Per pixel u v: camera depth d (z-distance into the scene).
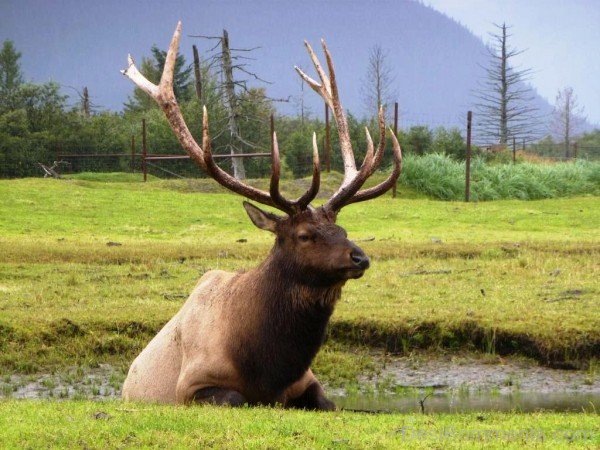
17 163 92.75
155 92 18.33
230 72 90.75
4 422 13.47
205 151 17.14
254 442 12.19
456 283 33.78
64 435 12.55
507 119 162.00
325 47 19.52
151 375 17.42
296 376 16.44
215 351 16.38
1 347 26.08
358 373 25.06
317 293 16.19
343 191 17.41
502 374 24.91
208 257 40.56
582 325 26.42
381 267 37.78
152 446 12.13
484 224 58.66
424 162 83.31
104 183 75.12
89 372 25.06
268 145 106.75
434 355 26.39
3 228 52.47
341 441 12.34
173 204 64.62
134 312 28.59
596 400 22.22
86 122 102.56
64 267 38.00
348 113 101.06
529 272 35.59
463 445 12.51
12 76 124.44
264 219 16.59
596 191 84.50
